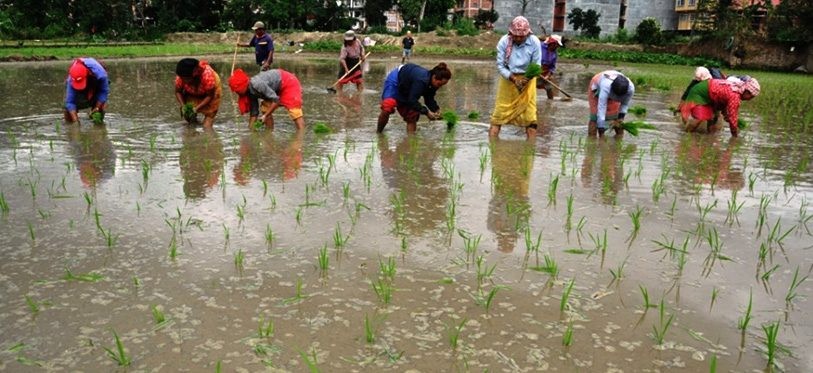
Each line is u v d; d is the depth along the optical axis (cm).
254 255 342
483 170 566
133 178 510
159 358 237
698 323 273
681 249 366
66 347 243
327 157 608
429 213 428
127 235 370
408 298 293
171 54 2805
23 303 279
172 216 409
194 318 269
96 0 4156
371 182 513
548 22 6253
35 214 408
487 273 323
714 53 3666
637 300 296
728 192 509
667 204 466
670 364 239
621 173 569
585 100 1265
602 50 4253
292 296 292
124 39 4119
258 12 5362
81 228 381
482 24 5794
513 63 730
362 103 1101
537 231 394
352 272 322
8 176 509
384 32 5316
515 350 247
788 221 428
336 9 5534
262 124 775
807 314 283
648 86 1698
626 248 366
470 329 264
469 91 1388
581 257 349
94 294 290
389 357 240
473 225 404
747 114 1109
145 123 809
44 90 1212
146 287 298
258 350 243
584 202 466
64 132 728
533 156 642
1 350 240
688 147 725
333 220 408
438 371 231
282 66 2325
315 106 1045
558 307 287
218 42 4453
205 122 794
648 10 6234
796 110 1193
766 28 3469
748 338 261
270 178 519
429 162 598
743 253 362
